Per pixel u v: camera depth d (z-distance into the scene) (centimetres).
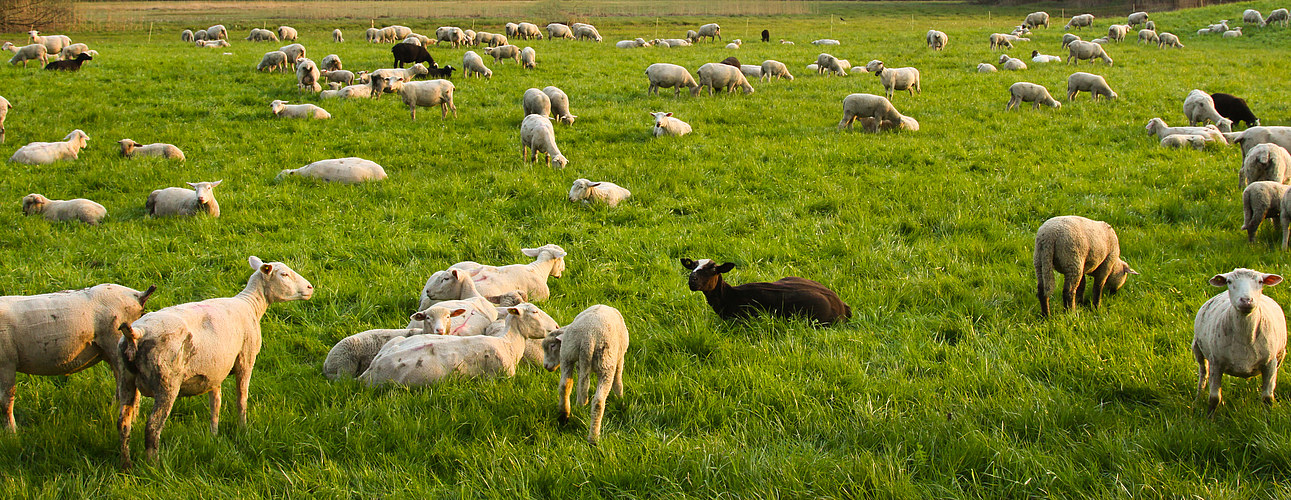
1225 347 598
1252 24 4278
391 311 909
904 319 851
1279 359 619
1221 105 2117
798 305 847
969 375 700
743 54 3466
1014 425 613
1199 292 893
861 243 1118
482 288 900
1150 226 1176
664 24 6688
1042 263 845
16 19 5512
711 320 863
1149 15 5012
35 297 595
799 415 635
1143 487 513
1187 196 1342
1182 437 571
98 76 2508
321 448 580
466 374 704
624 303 923
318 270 1019
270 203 1316
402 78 2591
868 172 1533
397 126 1961
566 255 1089
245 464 563
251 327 624
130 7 8325
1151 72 2869
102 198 1370
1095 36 4234
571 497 534
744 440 596
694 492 535
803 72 2994
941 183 1432
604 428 626
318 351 796
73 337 593
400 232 1175
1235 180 1401
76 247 1098
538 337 754
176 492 521
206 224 1190
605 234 1174
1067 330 792
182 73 2611
